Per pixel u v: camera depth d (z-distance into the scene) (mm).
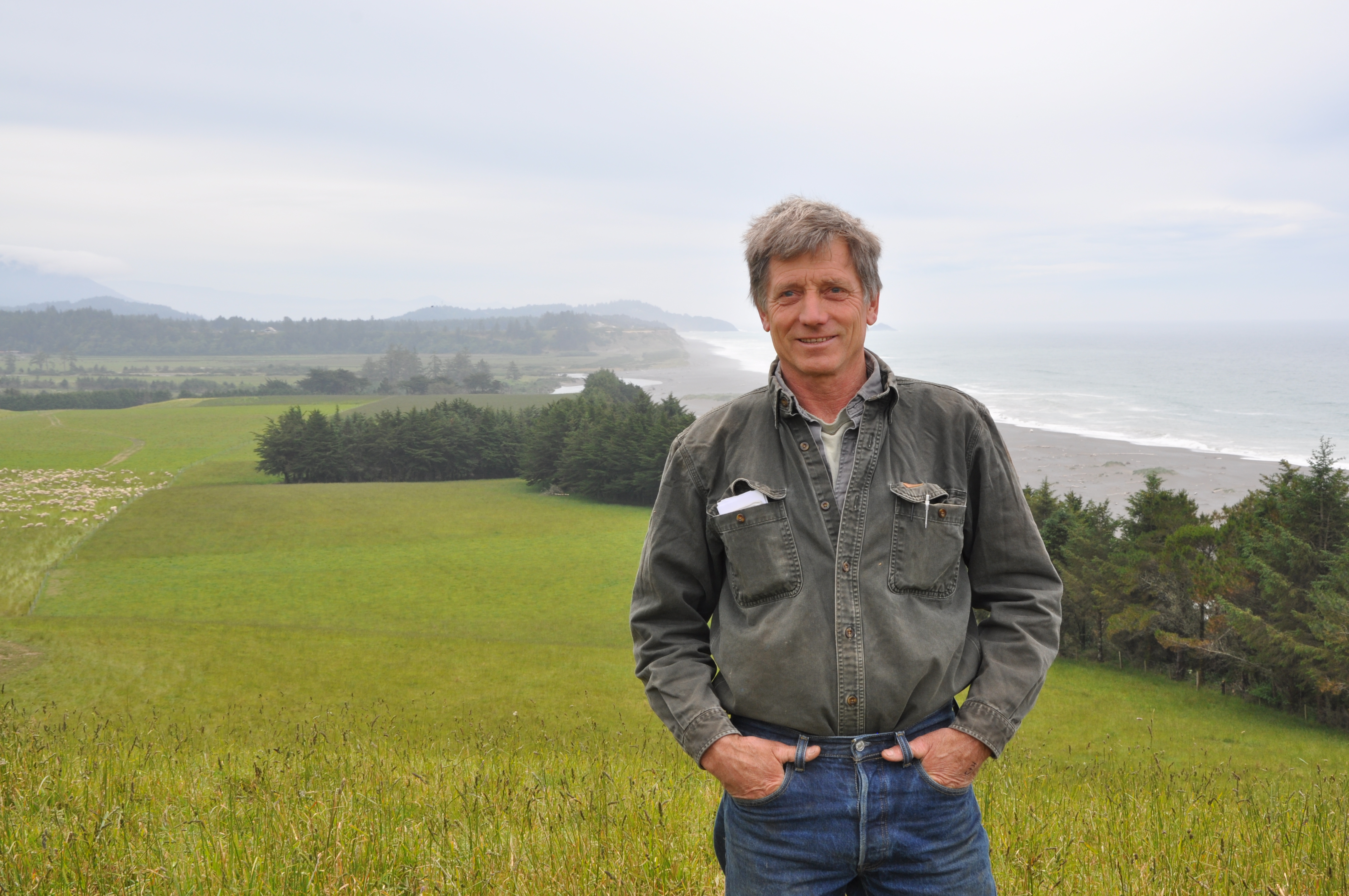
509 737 9781
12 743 5008
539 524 86188
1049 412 136875
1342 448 98250
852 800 1743
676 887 2727
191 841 3137
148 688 36062
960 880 1782
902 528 1836
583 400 115688
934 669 1777
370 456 115438
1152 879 2861
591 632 52031
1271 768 23281
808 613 1800
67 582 64562
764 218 1972
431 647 43938
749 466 1914
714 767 1791
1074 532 41156
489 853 2986
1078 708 32219
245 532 82000
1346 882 2785
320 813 3426
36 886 2643
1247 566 33562
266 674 38719
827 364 1869
